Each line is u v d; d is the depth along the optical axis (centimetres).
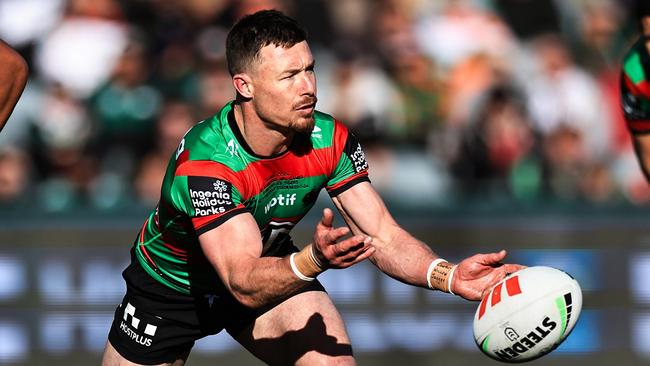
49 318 2355
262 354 1546
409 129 3144
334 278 2325
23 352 2331
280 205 1436
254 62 1334
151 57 3177
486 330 1329
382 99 3145
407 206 2620
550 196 3092
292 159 1411
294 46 1335
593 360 2286
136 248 1570
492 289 1345
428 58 3238
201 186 1348
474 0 3394
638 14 1605
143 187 3016
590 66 3331
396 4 3334
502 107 3131
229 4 3281
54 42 3241
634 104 1706
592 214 2547
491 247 2450
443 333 2286
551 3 3491
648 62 1659
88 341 2347
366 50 3262
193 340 1593
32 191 3039
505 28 3369
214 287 1528
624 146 3228
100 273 2389
